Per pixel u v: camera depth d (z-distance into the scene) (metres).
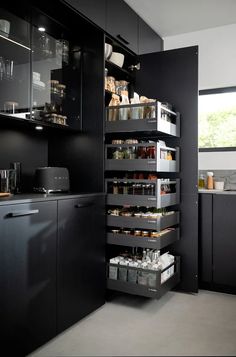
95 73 2.31
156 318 2.09
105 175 2.41
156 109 2.16
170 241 2.37
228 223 2.54
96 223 2.19
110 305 2.30
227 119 3.19
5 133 2.15
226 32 3.02
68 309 1.92
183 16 2.84
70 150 2.43
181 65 2.55
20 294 1.58
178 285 2.58
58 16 2.08
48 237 1.76
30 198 1.67
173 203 2.43
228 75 3.02
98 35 2.30
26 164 2.33
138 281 2.21
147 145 2.20
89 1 2.12
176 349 1.71
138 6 2.66
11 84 1.97
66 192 2.25
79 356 1.65
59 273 1.84
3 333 1.48
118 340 1.81
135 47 2.71
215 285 2.61
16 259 1.55
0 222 1.47
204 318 2.09
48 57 2.23
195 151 2.50
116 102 2.42
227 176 3.04
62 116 2.28
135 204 2.21
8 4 1.91
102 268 2.27
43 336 1.73
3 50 1.96
